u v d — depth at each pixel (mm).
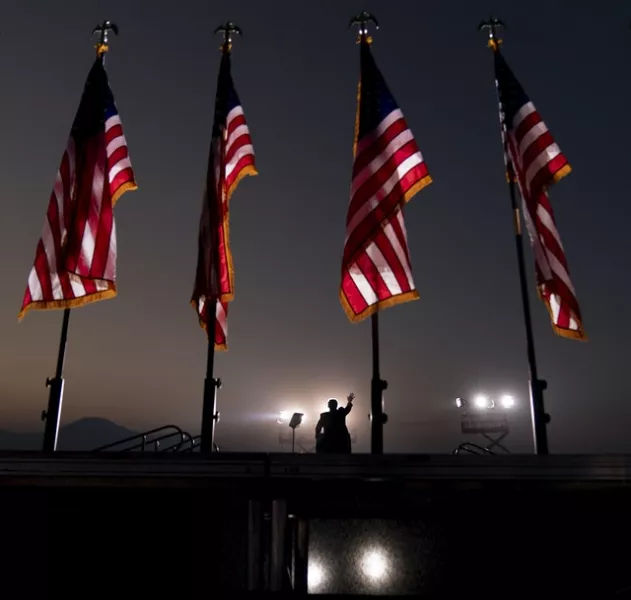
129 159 14094
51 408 12242
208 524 9617
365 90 12852
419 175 12102
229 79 13953
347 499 9430
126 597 9438
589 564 9266
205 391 12008
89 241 12672
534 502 9445
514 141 12586
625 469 9180
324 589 9375
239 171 13250
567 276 11508
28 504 9695
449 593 9320
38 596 9430
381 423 11172
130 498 9719
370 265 11570
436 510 9539
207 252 12484
